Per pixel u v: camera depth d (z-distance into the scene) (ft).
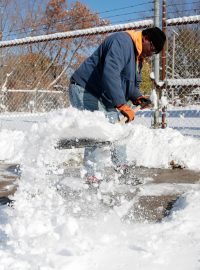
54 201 7.84
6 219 7.61
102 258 6.03
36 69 24.59
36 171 7.62
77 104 11.23
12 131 18.89
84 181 10.66
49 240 6.34
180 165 14.70
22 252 5.94
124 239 6.84
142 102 11.81
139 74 11.40
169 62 17.98
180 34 17.83
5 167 15.61
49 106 24.26
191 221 7.66
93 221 7.76
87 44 22.91
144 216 8.52
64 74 23.77
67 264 5.66
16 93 25.16
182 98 18.25
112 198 9.84
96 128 7.65
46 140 7.57
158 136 15.64
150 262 5.92
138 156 15.23
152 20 16.99
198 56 17.66
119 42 10.41
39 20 76.07
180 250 6.37
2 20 77.10
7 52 24.20
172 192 10.73
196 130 19.93
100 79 10.91
